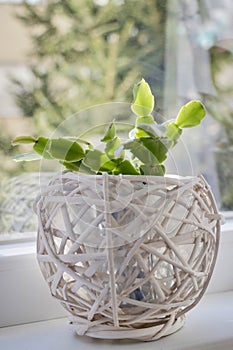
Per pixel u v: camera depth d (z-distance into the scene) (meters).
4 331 0.89
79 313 0.79
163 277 0.76
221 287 1.07
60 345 0.81
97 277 0.74
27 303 0.93
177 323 0.85
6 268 0.91
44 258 0.79
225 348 0.83
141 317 0.76
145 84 0.82
